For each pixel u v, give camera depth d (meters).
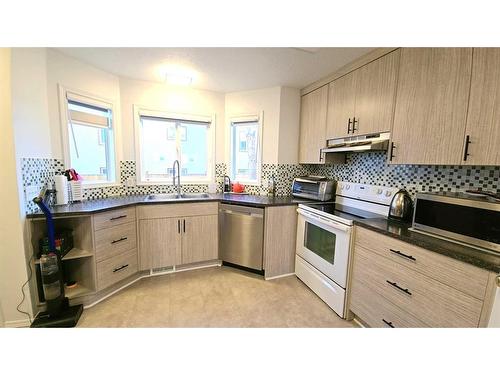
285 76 2.47
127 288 2.21
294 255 2.55
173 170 2.89
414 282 1.27
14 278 1.61
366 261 1.61
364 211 2.12
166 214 2.41
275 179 2.89
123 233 2.15
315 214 2.15
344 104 2.20
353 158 2.46
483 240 1.09
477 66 1.20
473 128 1.22
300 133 2.92
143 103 2.74
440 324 1.14
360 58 2.00
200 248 2.61
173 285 2.28
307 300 2.06
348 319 1.80
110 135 2.58
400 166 1.94
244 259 2.55
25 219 1.63
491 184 1.39
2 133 1.51
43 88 1.88
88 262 1.90
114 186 2.63
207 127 3.14
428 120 1.44
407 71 1.57
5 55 1.47
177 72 2.44
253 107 2.98
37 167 1.80
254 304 1.99
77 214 1.76
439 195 1.29
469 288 1.02
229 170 3.22
